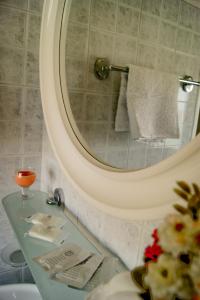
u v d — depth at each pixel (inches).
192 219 9.3
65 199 36.0
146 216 17.9
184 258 9.3
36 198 39.5
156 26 18.9
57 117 31.4
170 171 16.3
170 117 17.4
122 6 22.4
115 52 23.6
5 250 43.0
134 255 22.5
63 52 30.3
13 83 37.0
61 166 30.7
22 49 36.5
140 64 20.8
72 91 29.7
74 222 32.6
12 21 34.7
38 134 41.8
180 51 16.8
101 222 27.4
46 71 32.4
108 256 24.9
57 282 21.7
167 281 9.0
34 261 24.4
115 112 23.7
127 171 21.0
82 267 23.0
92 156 26.4
